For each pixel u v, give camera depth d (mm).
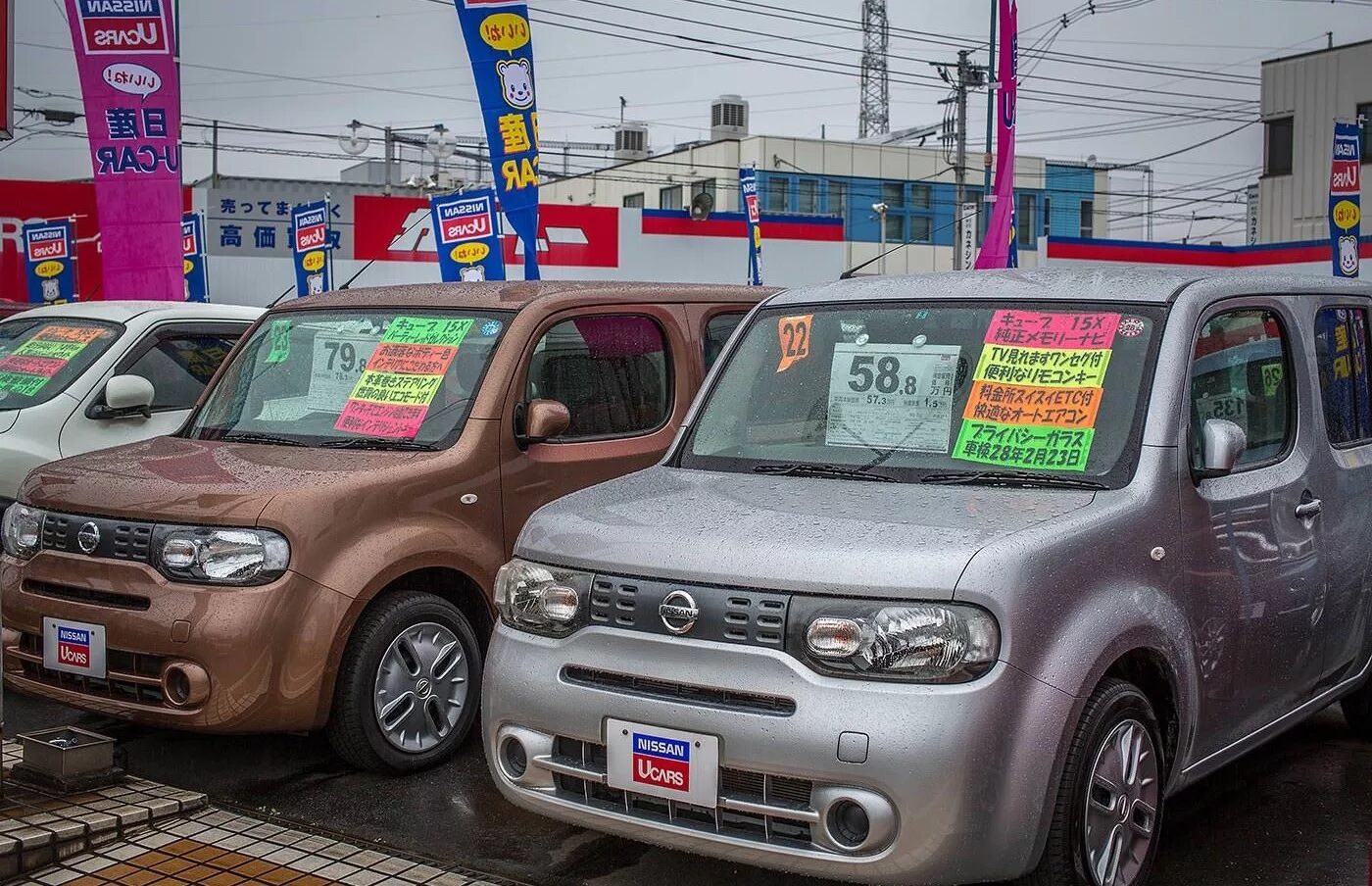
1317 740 5609
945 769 3238
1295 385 4727
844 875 3330
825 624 3373
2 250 26719
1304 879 4129
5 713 6035
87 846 4328
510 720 3855
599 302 6172
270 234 31141
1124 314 4250
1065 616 3471
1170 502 3895
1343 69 36875
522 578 3951
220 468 5258
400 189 40969
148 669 4832
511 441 5547
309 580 4801
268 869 4164
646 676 3588
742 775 3461
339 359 5996
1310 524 4582
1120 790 3670
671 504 4035
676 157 53906
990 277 4680
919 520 3631
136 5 10992
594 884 4098
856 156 51688
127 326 7770
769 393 4656
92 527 5023
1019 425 4121
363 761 5031
